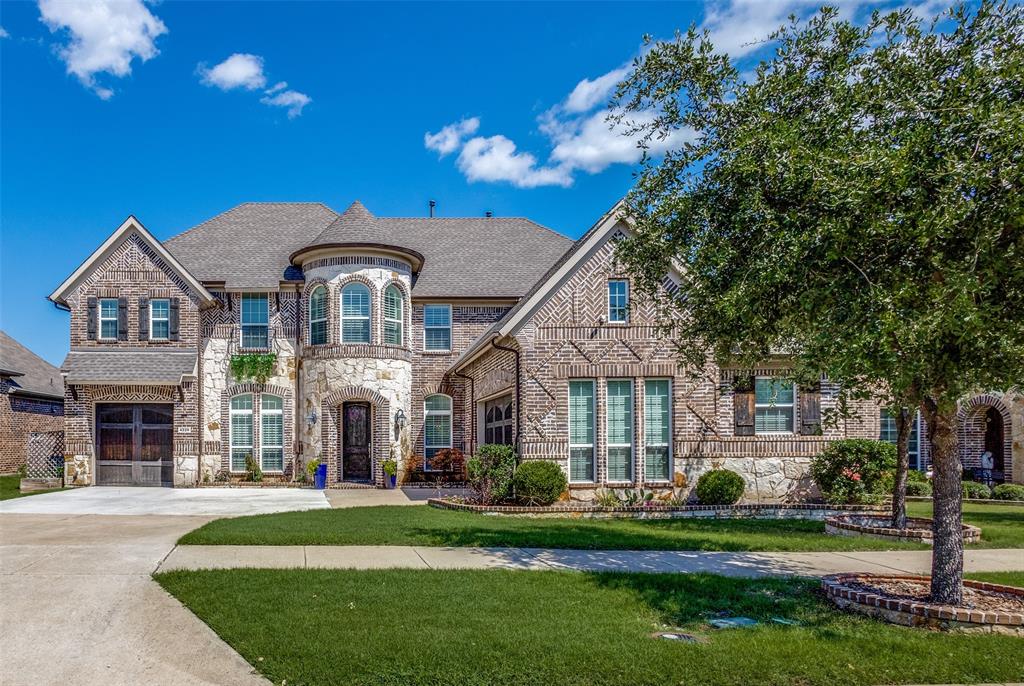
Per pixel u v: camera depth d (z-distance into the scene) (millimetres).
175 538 12648
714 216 10281
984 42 8109
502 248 30531
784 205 9195
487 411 23703
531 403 17578
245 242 29141
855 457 17859
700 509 16953
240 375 26500
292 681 6266
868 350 7102
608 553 11977
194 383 25359
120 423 25547
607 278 18000
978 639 7586
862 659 6969
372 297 25500
